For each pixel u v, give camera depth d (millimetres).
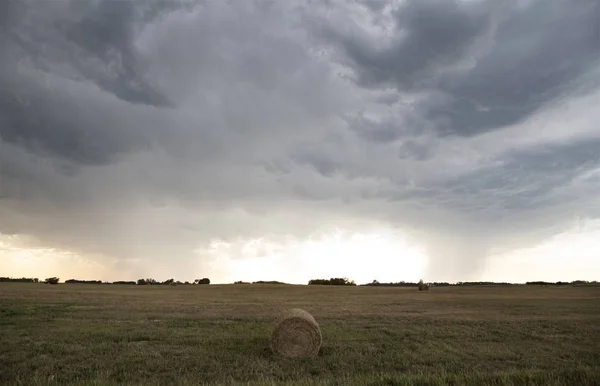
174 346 16406
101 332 19094
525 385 9664
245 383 10398
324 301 43406
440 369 13141
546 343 18078
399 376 10672
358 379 10578
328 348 17141
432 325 23344
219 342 17578
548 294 55906
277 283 105688
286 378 12016
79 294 48688
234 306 35688
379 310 32906
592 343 18078
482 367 13516
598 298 47500
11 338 17453
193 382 11227
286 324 16500
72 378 11617
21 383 10578
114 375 12094
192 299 44562
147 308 32031
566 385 9547
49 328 20422
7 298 39344
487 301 43031
